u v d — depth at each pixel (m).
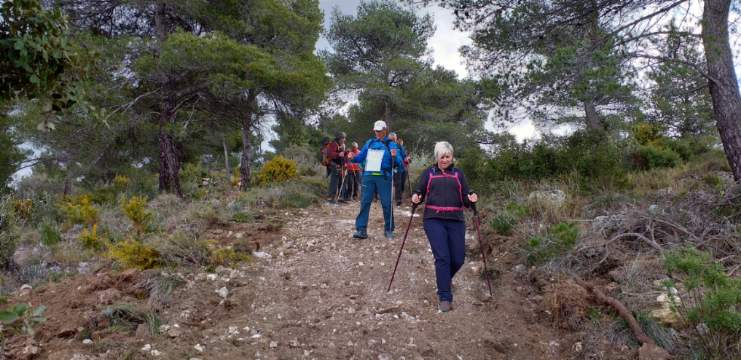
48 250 7.50
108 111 12.28
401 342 3.97
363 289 5.12
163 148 13.77
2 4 2.79
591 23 7.54
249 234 7.33
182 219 8.22
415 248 6.63
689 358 3.49
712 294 3.53
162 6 13.43
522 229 6.36
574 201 7.46
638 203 6.64
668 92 7.32
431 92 27.19
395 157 7.12
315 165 22.70
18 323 3.89
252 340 3.89
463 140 26.55
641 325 3.91
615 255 5.17
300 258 6.17
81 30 12.83
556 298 4.43
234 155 32.66
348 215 9.64
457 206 4.74
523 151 9.59
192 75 13.28
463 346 3.97
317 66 15.48
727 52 6.88
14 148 16.47
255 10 14.15
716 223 5.44
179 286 4.82
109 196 14.20
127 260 5.30
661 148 11.89
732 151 7.05
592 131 10.06
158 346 3.69
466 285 5.22
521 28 7.65
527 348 3.99
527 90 7.39
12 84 3.01
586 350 3.85
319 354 3.75
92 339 3.80
